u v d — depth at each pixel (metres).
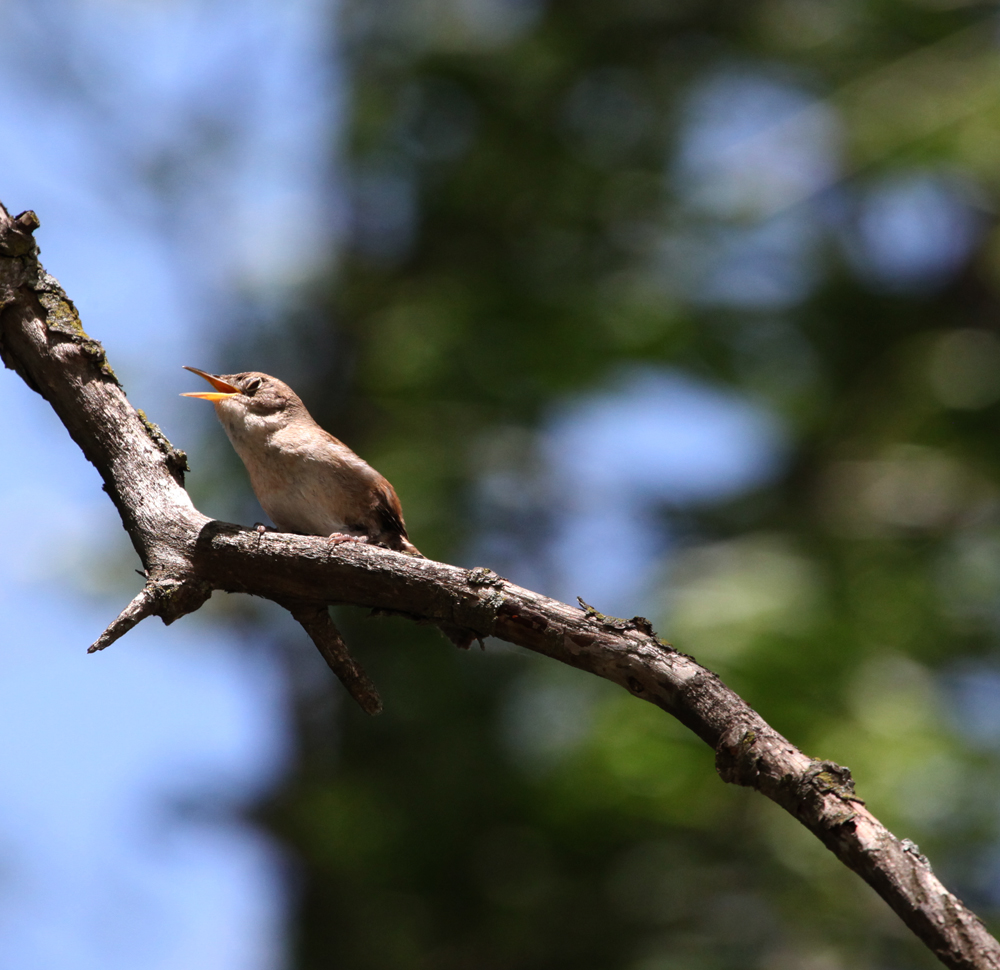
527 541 13.71
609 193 14.54
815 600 11.80
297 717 14.86
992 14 14.50
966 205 14.58
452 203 14.71
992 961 3.53
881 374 14.57
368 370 14.33
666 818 10.90
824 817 3.82
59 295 5.18
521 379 13.81
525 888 12.30
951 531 13.35
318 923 13.13
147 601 4.74
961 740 10.62
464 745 12.67
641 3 15.26
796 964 10.95
